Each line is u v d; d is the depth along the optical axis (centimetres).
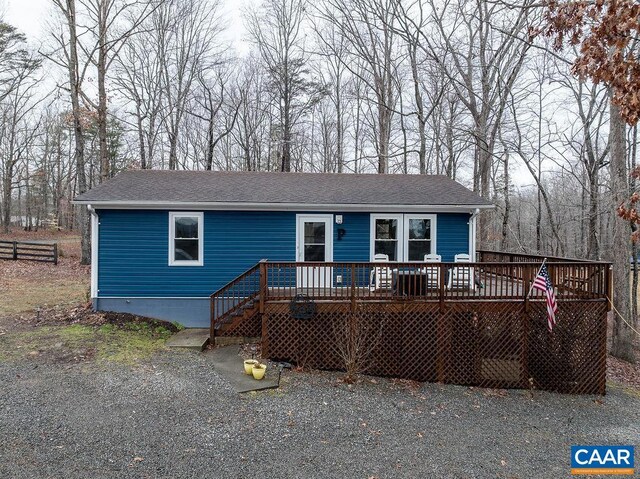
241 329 955
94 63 1803
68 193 3912
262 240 1071
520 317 873
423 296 874
